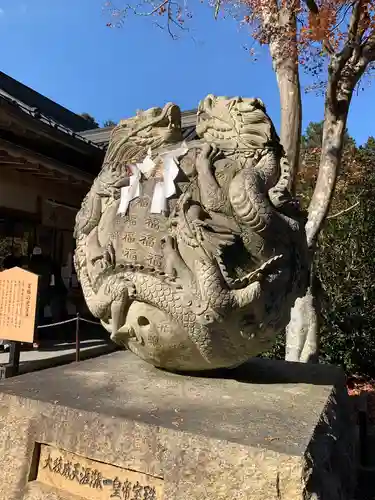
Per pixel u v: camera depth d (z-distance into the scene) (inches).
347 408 105.0
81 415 76.9
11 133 227.0
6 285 191.8
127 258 90.6
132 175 97.7
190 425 71.8
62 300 304.7
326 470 68.9
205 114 108.3
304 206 306.8
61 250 310.8
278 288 90.4
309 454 64.0
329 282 262.2
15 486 80.6
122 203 94.9
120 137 107.8
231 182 92.2
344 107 207.6
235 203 89.2
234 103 101.7
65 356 240.1
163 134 104.0
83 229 102.7
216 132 104.2
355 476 109.0
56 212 294.5
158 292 85.3
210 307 82.8
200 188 91.8
